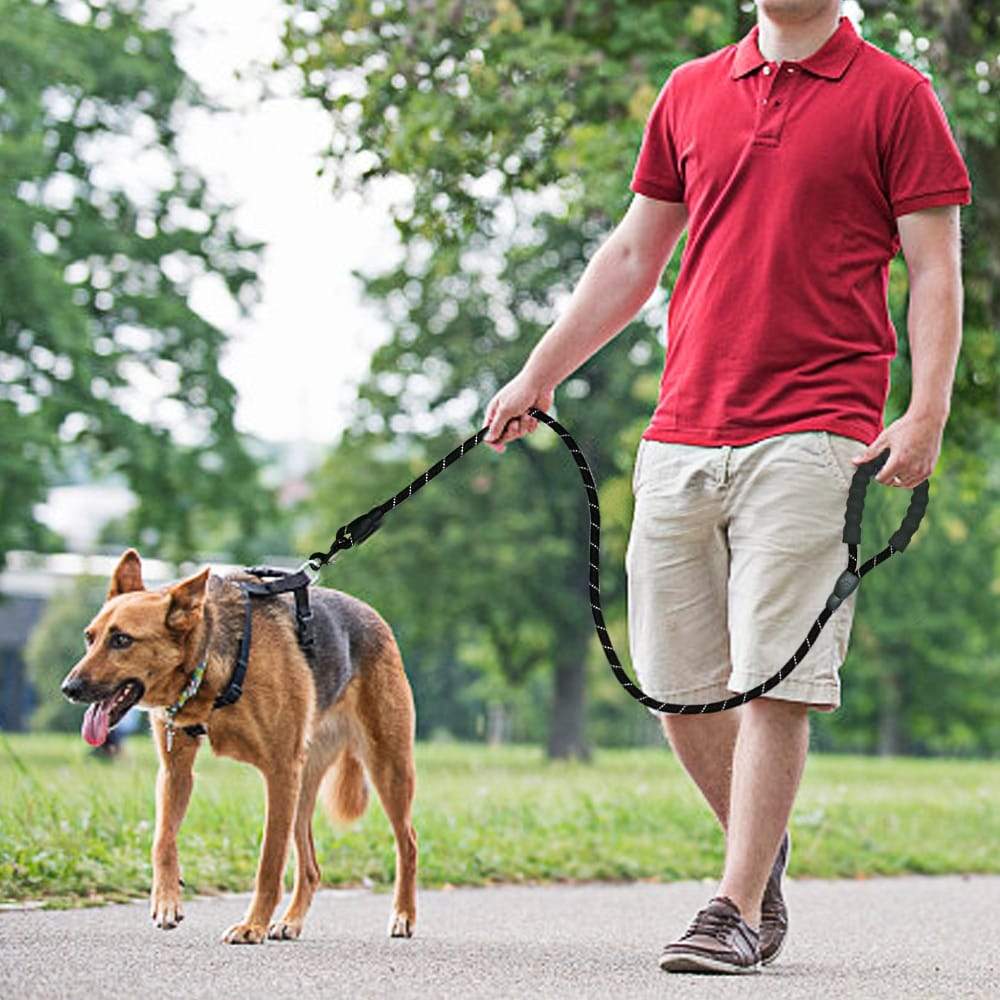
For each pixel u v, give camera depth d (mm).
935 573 52656
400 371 43375
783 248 5551
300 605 6523
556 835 11656
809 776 24484
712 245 5688
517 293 43594
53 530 31219
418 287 43219
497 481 44219
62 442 31250
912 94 5562
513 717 68000
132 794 10438
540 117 15031
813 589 5473
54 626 54062
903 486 5512
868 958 6438
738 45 5836
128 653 6121
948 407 5504
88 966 5305
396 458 44906
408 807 6945
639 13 14836
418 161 15367
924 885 10844
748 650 5504
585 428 43031
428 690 67812
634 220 6094
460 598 42625
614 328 6113
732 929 5484
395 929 6852
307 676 6453
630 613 5906
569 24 15273
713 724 5965
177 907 6391
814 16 5594
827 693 5438
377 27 15562
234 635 6293
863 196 5570
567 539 44125
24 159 30328
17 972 5113
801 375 5531
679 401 5691
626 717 62625
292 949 6043
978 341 15422
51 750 25828
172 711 6270
